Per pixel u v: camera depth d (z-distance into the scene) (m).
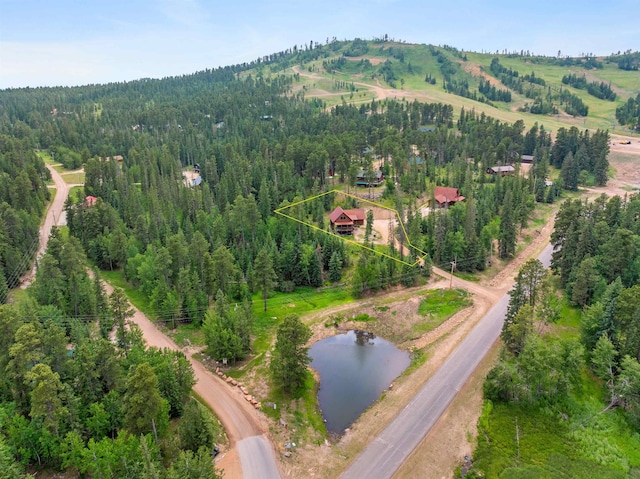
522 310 71.69
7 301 91.50
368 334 92.44
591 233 95.69
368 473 56.25
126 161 193.75
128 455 49.91
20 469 48.97
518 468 55.97
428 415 66.00
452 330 89.00
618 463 57.75
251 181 154.50
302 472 56.09
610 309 73.19
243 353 79.44
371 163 167.88
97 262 115.12
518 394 67.19
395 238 128.12
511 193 142.75
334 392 73.44
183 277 92.31
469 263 113.44
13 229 111.81
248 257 108.81
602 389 69.81
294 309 98.94
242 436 61.31
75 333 72.50
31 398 52.56
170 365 62.81
